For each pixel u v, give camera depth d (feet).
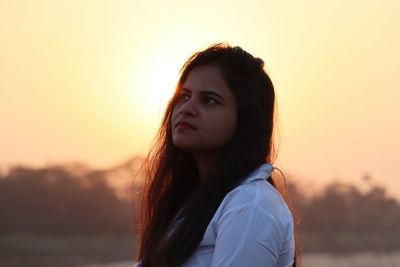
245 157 13.60
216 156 13.91
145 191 15.20
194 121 13.79
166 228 14.62
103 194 203.00
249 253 12.51
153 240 14.61
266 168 13.58
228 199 13.14
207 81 13.79
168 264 13.25
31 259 172.35
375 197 248.52
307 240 213.87
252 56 14.02
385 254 205.77
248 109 13.76
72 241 185.37
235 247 12.56
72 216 198.49
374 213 242.37
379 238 222.89
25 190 205.57
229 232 12.67
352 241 218.38
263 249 12.59
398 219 241.96
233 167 13.51
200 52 14.02
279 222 12.83
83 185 205.05
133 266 15.15
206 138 13.73
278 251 12.82
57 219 197.77
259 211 12.73
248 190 13.02
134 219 15.76
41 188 204.95
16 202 202.39
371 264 182.60
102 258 168.86
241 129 13.78
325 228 232.12
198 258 13.14
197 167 14.96
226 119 13.71
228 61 13.83
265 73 14.02
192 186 14.97
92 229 194.59
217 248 12.74
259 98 13.80
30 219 198.70
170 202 14.94
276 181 14.35
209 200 13.37
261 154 13.71
